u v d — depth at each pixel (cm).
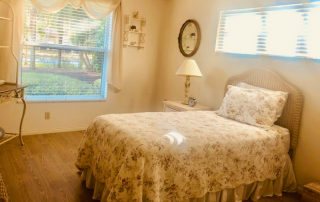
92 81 412
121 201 183
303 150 273
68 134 385
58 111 386
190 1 406
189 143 204
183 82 419
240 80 329
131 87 447
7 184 235
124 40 419
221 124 259
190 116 283
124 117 250
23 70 351
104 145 221
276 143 254
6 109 346
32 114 365
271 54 297
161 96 468
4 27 323
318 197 231
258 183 248
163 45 461
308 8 267
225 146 219
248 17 324
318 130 261
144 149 184
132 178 183
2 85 294
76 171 276
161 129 221
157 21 449
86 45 395
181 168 196
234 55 340
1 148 312
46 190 233
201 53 389
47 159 296
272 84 294
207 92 380
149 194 180
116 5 392
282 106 274
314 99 263
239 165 228
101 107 424
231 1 345
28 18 342
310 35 266
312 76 264
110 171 203
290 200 258
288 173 271
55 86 380
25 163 280
